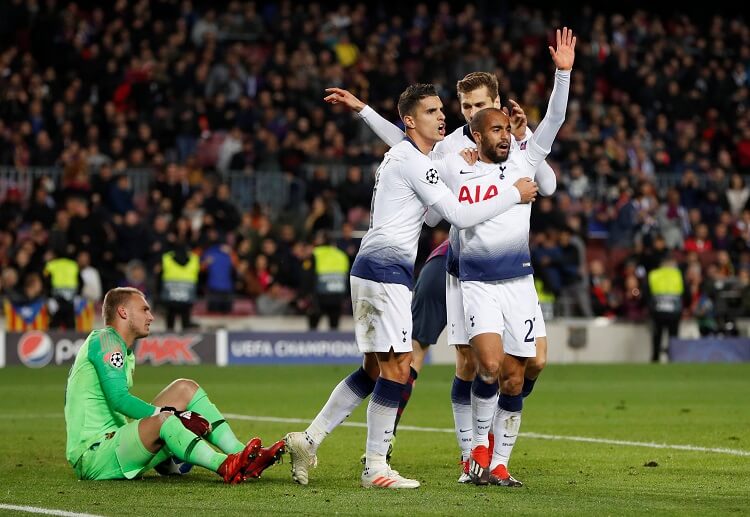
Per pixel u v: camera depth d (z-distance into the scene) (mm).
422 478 13461
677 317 38469
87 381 12953
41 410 22656
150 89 44031
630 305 40375
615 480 13188
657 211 43031
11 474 13539
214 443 13000
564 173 45062
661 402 24344
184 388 13125
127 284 36625
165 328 37125
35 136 41062
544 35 52438
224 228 39000
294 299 38031
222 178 41125
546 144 12859
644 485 12758
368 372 12859
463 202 12742
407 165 12492
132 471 12711
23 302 34875
